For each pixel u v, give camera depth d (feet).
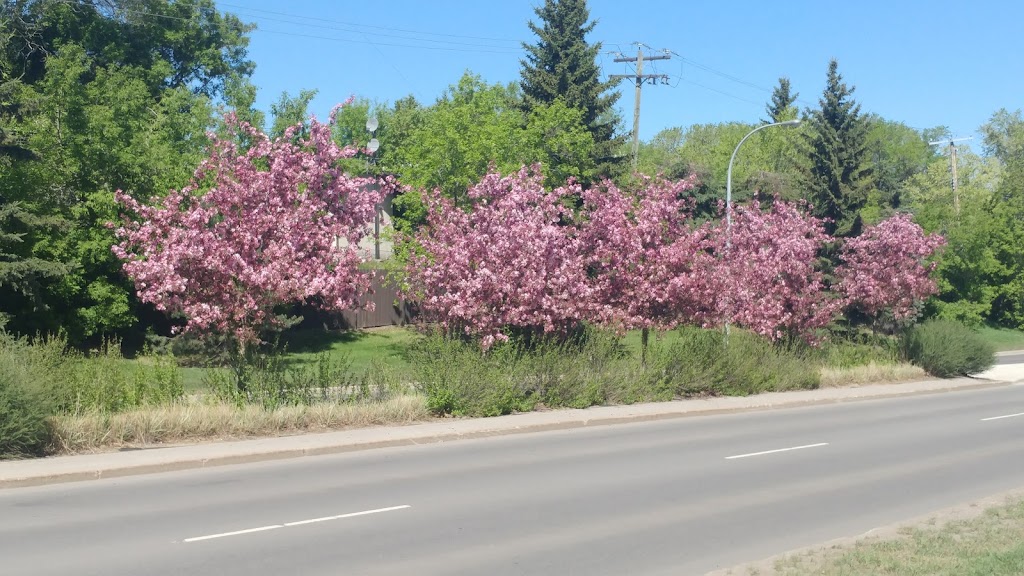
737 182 169.99
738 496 37.29
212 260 51.72
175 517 31.83
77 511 32.73
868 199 167.43
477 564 26.27
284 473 41.29
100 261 88.28
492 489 37.83
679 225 80.07
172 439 47.34
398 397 58.80
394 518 32.09
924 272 108.27
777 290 92.12
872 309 108.88
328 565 25.81
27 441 41.32
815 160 163.43
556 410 64.69
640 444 52.08
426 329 84.94
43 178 86.58
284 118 133.18
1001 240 192.54
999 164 268.82
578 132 133.69
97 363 51.88
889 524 32.42
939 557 26.32
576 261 72.54
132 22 130.82
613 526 31.50
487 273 67.00
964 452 50.80
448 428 54.54
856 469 44.52
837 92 161.99
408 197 111.24
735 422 64.34
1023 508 33.99
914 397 87.71
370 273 72.59
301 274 54.85
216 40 150.41
